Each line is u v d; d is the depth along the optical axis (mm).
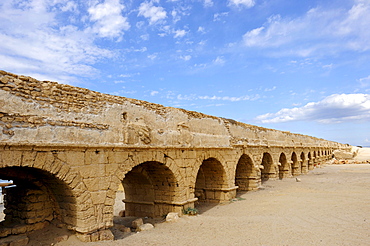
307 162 41719
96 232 10953
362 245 10641
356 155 66750
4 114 8656
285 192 23172
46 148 9484
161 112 14852
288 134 34969
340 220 14125
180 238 11984
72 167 10266
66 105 10430
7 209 12031
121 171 12047
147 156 13367
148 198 16766
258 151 25719
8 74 8977
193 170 16688
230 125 21422
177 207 15578
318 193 22062
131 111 13047
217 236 12227
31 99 9438
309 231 12516
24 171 10789
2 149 8438
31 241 10539
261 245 10938
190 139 16500
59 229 11219
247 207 18297
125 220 16234
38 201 11320
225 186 20125
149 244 11156
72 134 10352
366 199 19047
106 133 11609
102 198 11242
